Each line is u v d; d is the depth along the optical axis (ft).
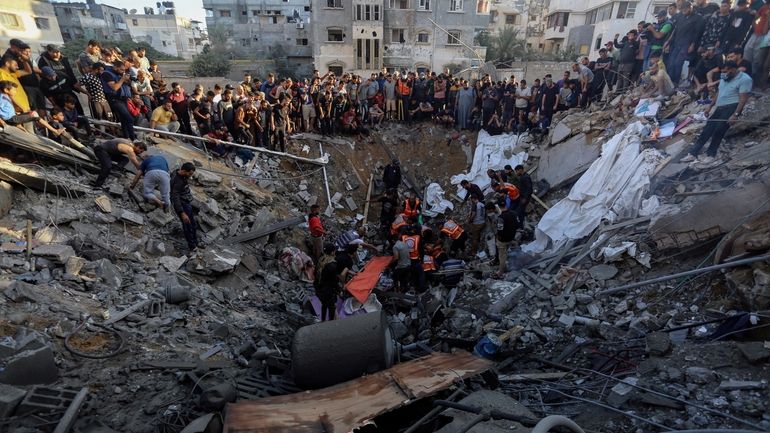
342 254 24.53
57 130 25.73
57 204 22.91
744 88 24.63
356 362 15.35
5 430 11.18
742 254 18.43
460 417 13.23
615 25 100.53
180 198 24.50
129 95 31.42
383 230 40.14
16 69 24.36
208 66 122.21
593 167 31.35
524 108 46.37
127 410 13.21
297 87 45.80
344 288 27.58
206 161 35.50
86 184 25.61
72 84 28.50
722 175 25.13
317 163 44.14
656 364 15.44
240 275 27.48
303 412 12.23
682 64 34.14
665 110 33.35
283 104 41.75
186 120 37.29
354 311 26.27
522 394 16.53
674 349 16.10
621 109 36.68
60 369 14.20
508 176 36.42
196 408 13.57
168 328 18.39
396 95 50.96
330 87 46.42
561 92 44.01
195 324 19.83
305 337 15.34
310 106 46.34
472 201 34.47
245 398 14.60
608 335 19.51
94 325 16.79
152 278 21.97
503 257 29.07
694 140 28.50
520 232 33.65
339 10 95.35
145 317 18.66
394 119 52.11
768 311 15.81
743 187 20.68
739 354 14.55
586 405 14.89
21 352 13.12
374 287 29.86
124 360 15.44
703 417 12.56
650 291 21.22
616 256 24.12
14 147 22.85
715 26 31.48
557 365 18.56
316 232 33.35
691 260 21.48
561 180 36.83
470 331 23.84
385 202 39.73
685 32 33.53
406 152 49.80
